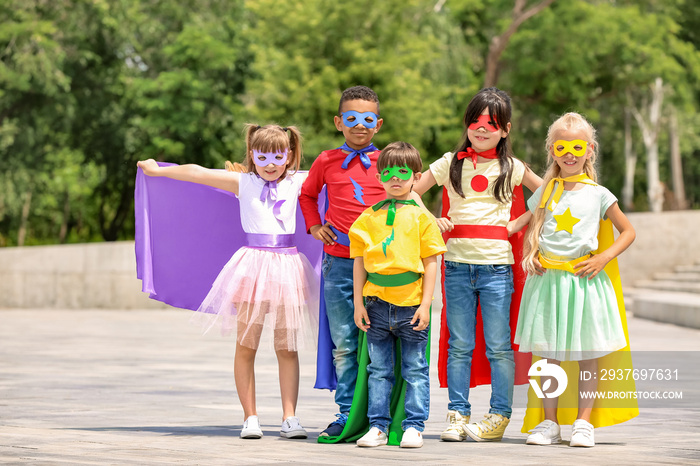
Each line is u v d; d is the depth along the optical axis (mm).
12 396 7508
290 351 5539
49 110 32625
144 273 5898
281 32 30109
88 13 31766
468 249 5371
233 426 5867
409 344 5164
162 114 31469
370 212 5262
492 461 4438
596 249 5324
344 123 5547
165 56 33469
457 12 36531
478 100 5410
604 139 51938
